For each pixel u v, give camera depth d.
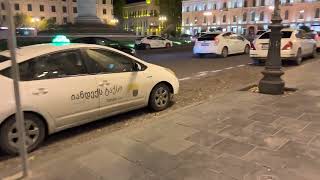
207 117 5.72
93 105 5.49
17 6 80.00
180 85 9.73
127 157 4.23
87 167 4.00
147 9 95.75
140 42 29.78
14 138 4.54
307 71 10.93
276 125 5.20
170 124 5.42
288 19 69.50
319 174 3.62
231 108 6.22
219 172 3.75
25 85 4.66
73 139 5.37
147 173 3.81
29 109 4.63
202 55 20.48
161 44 31.61
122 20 101.44
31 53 4.95
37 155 4.70
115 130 5.75
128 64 6.22
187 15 90.69
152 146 4.55
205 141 4.65
